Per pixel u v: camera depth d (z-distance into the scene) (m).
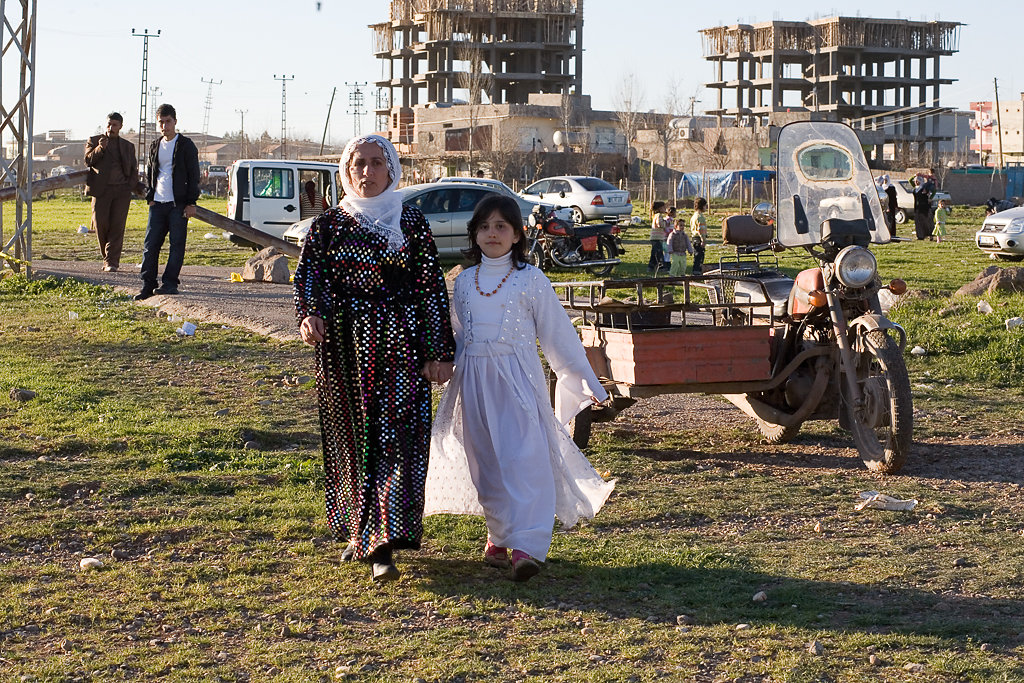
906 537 5.80
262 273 18.33
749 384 7.33
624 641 4.39
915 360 11.32
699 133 86.94
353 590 4.96
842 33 118.62
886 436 7.04
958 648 4.29
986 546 5.63
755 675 4.09
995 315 12.77
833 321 7.08
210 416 8.38
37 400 8.69
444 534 5.77
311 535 5.72
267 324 12.92
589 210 35.72
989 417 8.91
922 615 4.65
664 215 22.41
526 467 5.09
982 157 86.06
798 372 7.47
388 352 4.96
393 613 4.71
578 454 5.33
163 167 15.22
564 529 5.90
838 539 5.79
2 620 4.56
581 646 4.36
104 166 18.45
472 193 22.11
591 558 5.41
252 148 152.25
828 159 7.73
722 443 8.09
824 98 126.25
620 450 7.83
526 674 4.11
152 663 4.18
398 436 4.96
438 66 115.00
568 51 116.88
